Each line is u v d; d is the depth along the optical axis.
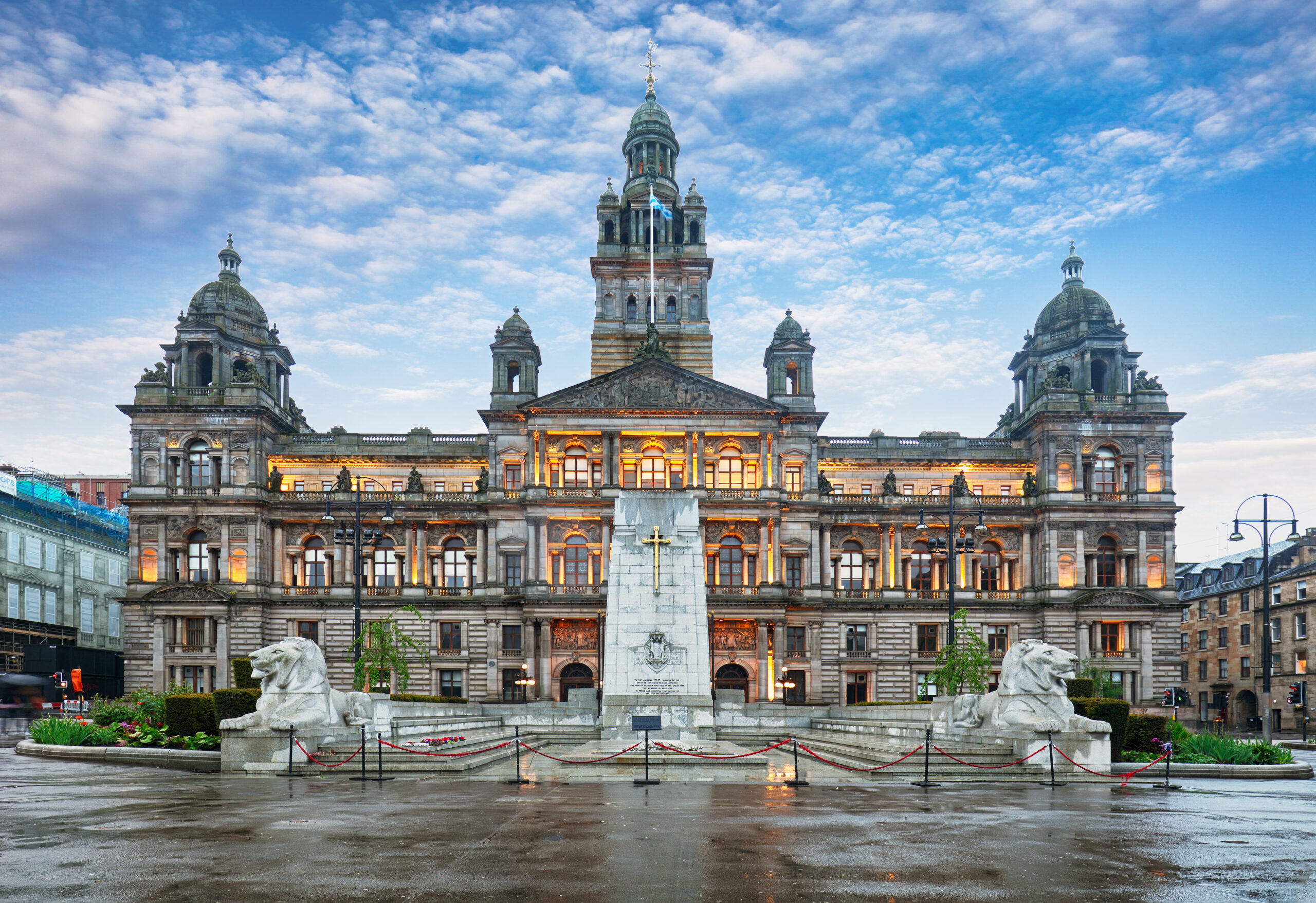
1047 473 102.62
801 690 100.69
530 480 99.50
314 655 41.34
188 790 32.25
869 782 35.88
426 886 18.47
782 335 107.88
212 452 100.06
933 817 27.12
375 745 40.44
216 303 107.06
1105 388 108.19
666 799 30.66
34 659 104.75
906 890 18.38
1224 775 40.81
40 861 20.42
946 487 108.56
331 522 70.56
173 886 18.31
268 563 100.81
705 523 99.88
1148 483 102.50
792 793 32.53
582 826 24.97
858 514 104.56
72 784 34.31
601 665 96.94
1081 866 20.50
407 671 75.56
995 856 21.53
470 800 30.12
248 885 18.42
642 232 116.69
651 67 127.00
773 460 99.94
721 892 18.17
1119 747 42.84
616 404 99.69
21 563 112.69
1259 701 116.75
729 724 65.19
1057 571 100.81
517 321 107.25
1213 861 21.12
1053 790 34.09
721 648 98.56
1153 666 98.44
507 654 99.19
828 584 103.50
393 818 26.22
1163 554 101.19
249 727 38.22
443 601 99.31
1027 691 40.72
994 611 102.19
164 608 96.00
